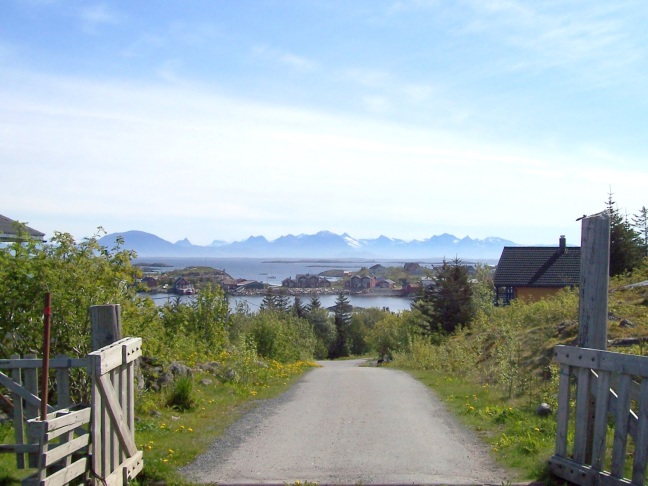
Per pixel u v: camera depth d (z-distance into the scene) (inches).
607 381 251.9
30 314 384.5
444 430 401.7
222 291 1019.3
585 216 279.4
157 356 491.5
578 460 267.1
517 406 461.7
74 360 268.7
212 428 410.9
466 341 1015.0
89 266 419.8
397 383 708.0
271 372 782.5
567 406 277.0
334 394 597.0
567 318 738.2
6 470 280.1
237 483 279.0
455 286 1556.3
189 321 959.6
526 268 1825.8
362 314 3376.0
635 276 965.8
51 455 212.7
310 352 1920.5
